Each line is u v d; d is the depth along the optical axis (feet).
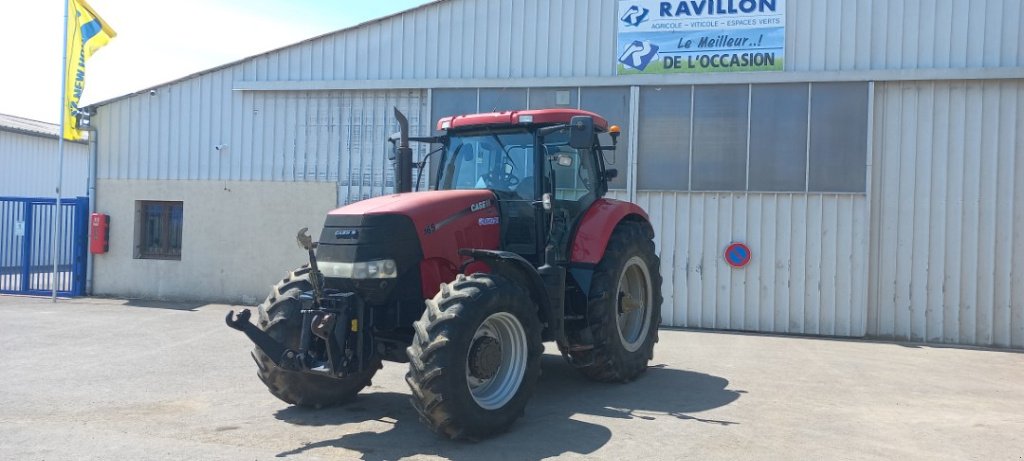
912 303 37.88
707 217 39.91
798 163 38.88
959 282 37.40
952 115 37.52
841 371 28.35
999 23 37.01
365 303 18.80
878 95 38.22
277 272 45.93
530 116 22.49
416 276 19.44
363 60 44.65
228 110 46.78
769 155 39.19
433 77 43.55
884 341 37.45
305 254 45.62
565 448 17.65
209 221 46.91
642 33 40.63
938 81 37.55
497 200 22.15
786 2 39.01
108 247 48.16
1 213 50.34
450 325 17.11
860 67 38.32
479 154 23.57
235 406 21.49
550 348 31.91
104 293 48.21
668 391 24.03
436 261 19.77
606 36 41.19
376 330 19.54
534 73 42.06
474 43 42.93
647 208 40.57
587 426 19.58
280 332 19.22
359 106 44.98
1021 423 20.62
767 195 39.22
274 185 46.11
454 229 20.11
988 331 37.04
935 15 37.60
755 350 33.22
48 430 18.78
